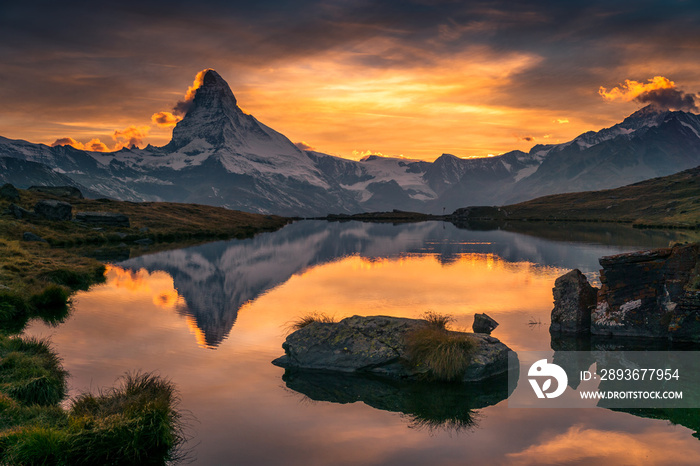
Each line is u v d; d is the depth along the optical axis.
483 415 14.68
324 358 18.92
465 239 82.94
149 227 91.75
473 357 17.92
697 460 11.91
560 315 24.34
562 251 60.94
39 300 28.67
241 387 16.73
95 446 11.62
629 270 23.81
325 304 29.77
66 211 79.62
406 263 50.22
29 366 16.38
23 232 63.19
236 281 38.75
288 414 14.59
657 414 14.77
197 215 121.88
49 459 11.28
